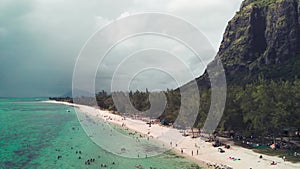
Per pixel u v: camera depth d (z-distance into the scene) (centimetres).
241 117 8006
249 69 16450
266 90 7256
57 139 9744
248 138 8119
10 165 6438
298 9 17162
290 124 6925
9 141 9550
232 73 17075
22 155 7431
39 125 13750
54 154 7431
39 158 7050
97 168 6019
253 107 7494
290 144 7300
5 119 16775
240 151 6925
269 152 6719
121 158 6556
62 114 19212
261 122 7094
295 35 16750
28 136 10544
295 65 14800
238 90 8481
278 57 16438
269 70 15412
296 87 7169
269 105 7050
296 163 5825
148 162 6288
